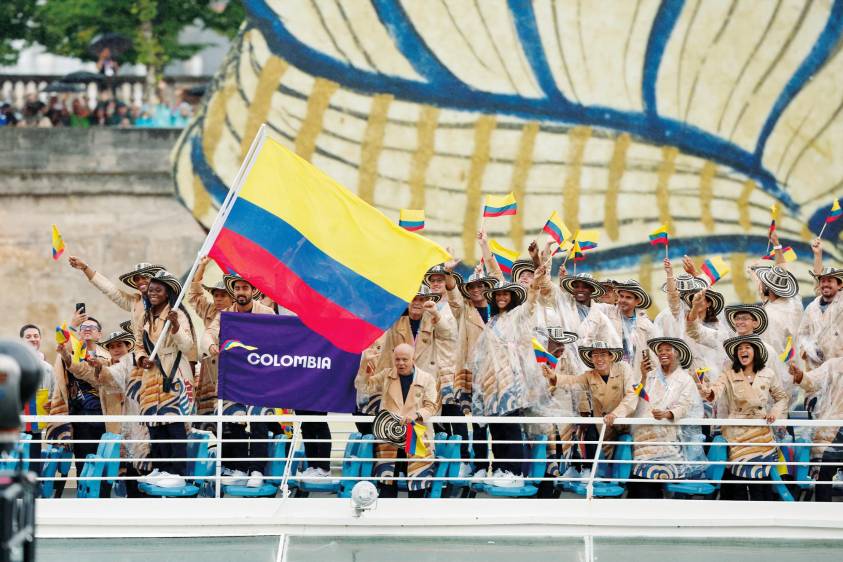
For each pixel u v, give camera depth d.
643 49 79.94
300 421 46.66
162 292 48.91
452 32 80.19
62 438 49.75
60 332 49.16
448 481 47.59
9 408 25.69
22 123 89.62
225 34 106.06
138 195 81.50
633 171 80.00
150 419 45.53
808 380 49.62
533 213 80.00
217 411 50.41
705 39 79.81
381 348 51.19
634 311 54.25
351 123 80.06
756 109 79.69
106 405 50.16
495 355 49.34
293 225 47.53
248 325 46.81
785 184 79.62
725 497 50.25
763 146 79.69
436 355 49.88
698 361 52.31
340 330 46.91
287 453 50.50
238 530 44.16
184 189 81.25
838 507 46.62
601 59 80.00
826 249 79.12
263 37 80.38
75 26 105.56
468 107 80.19
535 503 46.53
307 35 80.12
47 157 81.81
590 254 79.75
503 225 80.00
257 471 49.56
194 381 51.06
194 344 49.22
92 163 81.62
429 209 80.06
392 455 47.94
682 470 47.94
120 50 100.00
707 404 52.00
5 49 106.69
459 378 51.50
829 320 52.75
